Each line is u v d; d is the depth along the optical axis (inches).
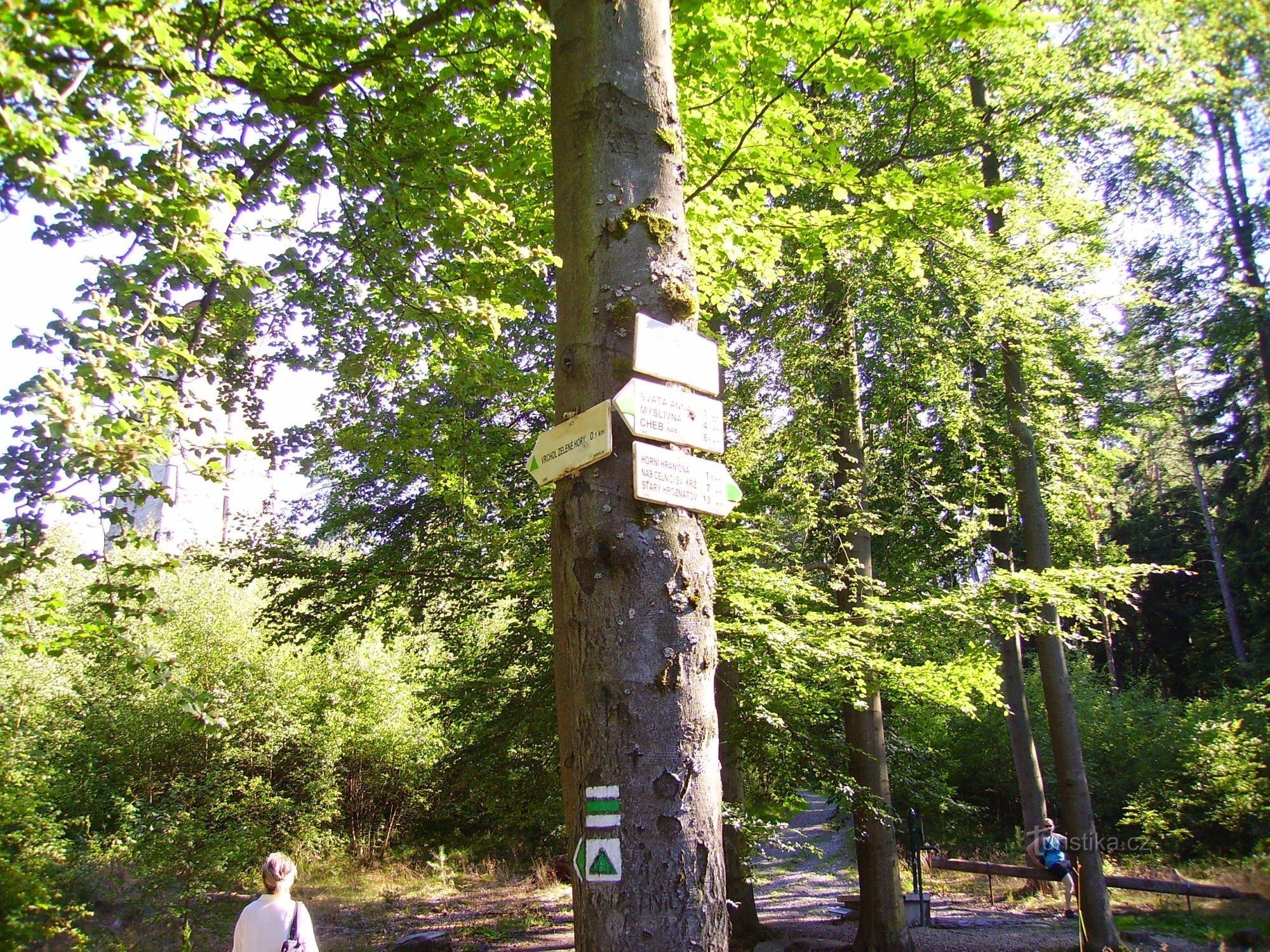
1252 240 624.1
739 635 313.6
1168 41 411.2
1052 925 487.2
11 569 143.3
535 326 373.1
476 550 387.5
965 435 451.8
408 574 394.3
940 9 200.8
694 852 89.2
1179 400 722.8
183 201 143.5
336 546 445.1
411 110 226.2
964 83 463.2
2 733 507.2
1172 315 635.5
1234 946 429.1
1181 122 478.3
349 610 398.0
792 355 381.7
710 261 254.4
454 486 299.0
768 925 501.4
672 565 96.8
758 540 350.9
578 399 103.5
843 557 392.5
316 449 289.7
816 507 382.6
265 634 529.7
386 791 743.7
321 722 692.7
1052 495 510.3
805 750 382.0
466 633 451.5
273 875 198.5
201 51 185.3
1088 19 414.0
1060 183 433.1
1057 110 412.2
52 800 530.0
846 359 399.2
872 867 397.4
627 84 112.3
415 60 223.0
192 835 436.1
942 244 361.1
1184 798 622.8
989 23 203.6
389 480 418.9
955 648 405.7
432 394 332.8
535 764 391.5
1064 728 443.8
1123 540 1120.2
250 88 201.5
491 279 220.4
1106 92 412.5
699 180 232.5
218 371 192.4
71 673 598.5
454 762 414.3
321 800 679.7
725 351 343.9
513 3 204.2
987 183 462.6
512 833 488.7
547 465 105.0
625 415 96.3
